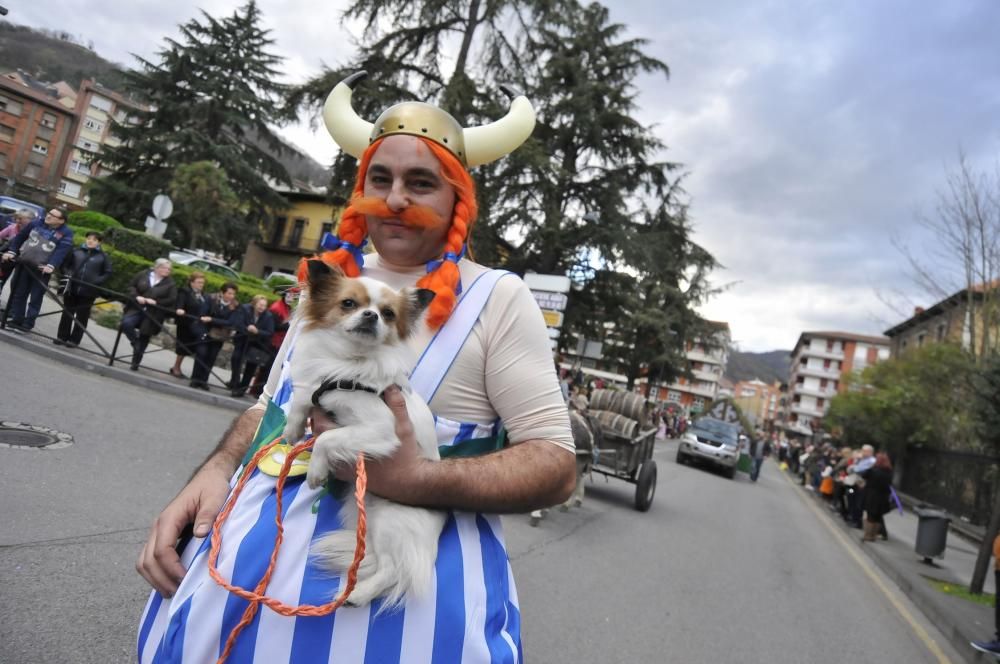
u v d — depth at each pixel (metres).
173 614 1.27
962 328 14.68
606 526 8.55
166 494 4.97
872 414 26.36
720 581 6.92
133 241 16.92
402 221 1.57
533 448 1.38
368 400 1.25
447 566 1.27
